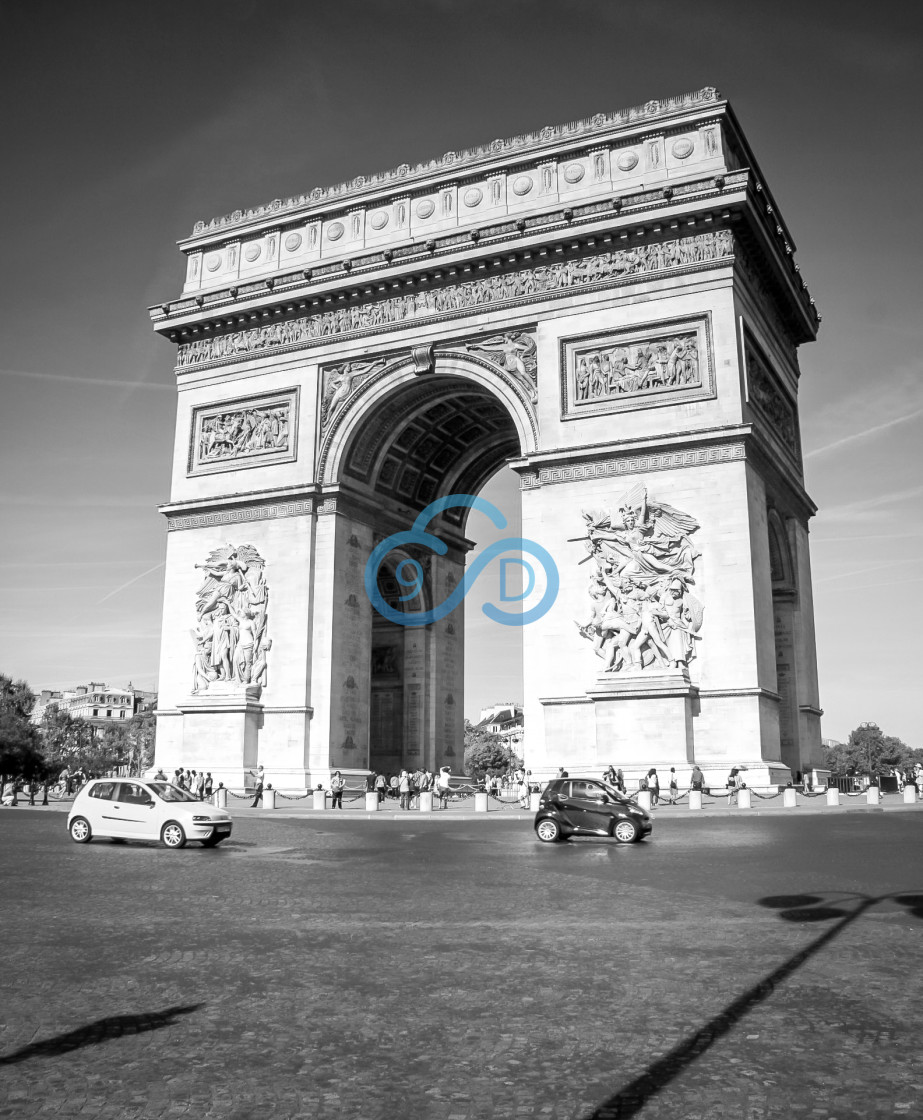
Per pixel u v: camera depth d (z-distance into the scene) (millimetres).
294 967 17203
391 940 19609
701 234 70250
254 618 78500
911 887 26078
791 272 82375
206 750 76688
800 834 43375
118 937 20031
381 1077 11555
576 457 70188
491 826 53469
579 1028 13430
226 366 85438
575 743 67125
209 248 89125
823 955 17797
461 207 79625
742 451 66125
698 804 58062
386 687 92750
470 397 84312
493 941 19438
